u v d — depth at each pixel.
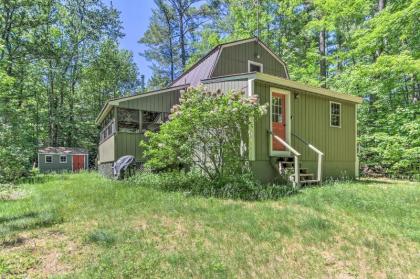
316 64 19.95
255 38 15.02
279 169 9.57
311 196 7.11
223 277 3.12
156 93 13.20
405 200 6.82
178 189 8.28
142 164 12.38
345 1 16.06
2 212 6.17
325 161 11.48
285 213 5.58
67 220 5.36
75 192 8.45
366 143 15.27
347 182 10.58
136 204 6.38
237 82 9.48
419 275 3.30
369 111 15.66
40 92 24.62
